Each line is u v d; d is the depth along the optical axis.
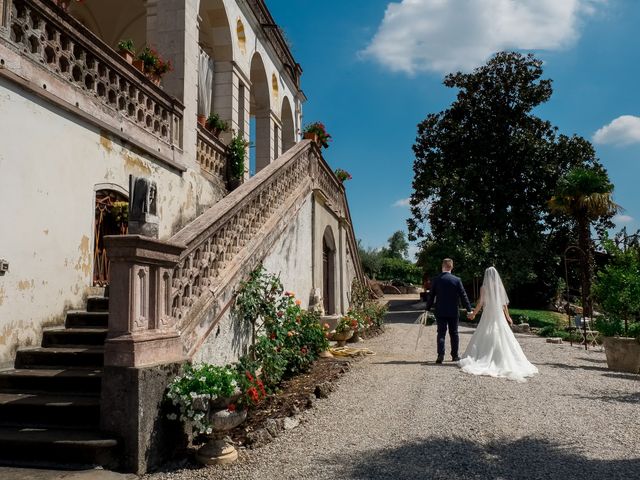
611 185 24.38
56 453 4.38
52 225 6.21
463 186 28.81
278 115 19.64
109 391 4.47
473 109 30.97
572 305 26.55
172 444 4.80
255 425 5.58
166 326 5.12
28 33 5.91
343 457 4.73
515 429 5.58
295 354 7.94
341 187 16.34
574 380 8.40
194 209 10.45
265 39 17.59
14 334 5.60
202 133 11.24
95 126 7.19
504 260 27.91
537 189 30.06
